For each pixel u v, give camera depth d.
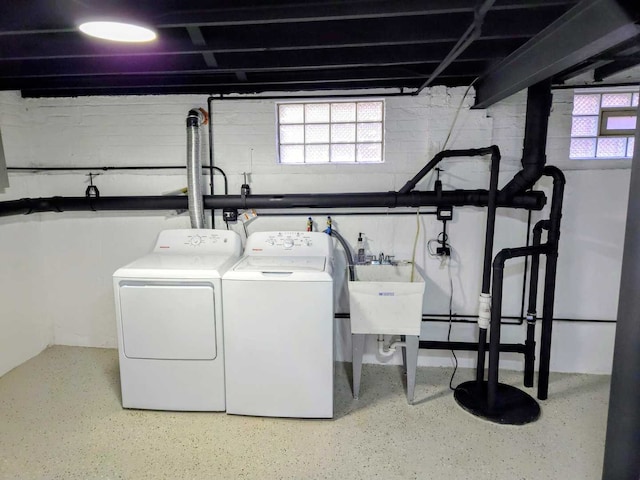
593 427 2.52
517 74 2.16
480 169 3.07
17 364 3.24
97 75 2.78
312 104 3.23
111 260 3.45
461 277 3.18
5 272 3.12
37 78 2.92
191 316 2.56
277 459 2.26
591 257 3.05
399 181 3.16
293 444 2.38
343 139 3.25
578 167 3.02
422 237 3.17
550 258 2.72
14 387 2.94
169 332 2.58
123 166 3.32
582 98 3.07
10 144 3.15
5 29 1.68
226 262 2.75
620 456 1.69
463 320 3.22
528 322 2.92
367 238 3.21
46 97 3.27
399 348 3.27
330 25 1.97
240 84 2.95
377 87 3.06
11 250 3.17
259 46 2.03
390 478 2.13
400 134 3.13
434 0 1.55
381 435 2.45
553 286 2.74
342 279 3.28
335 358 3.35
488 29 1.82
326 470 2.18
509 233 3.08
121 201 3.20
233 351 2.57
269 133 3.21
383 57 2.32
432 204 3.02
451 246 3.16
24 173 3.24
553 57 1.77
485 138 3.04
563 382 3.02
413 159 3.15
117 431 2.49
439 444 2.37
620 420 1.68
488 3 1.33
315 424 2.56
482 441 2.40
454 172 3.09
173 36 2.05
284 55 2.39
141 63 2.48
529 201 2.78
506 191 2.81
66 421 2.57
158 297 2.55
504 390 2.88
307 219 3.23
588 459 2.25
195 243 3.06
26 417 2.61
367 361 3.33
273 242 3.03
